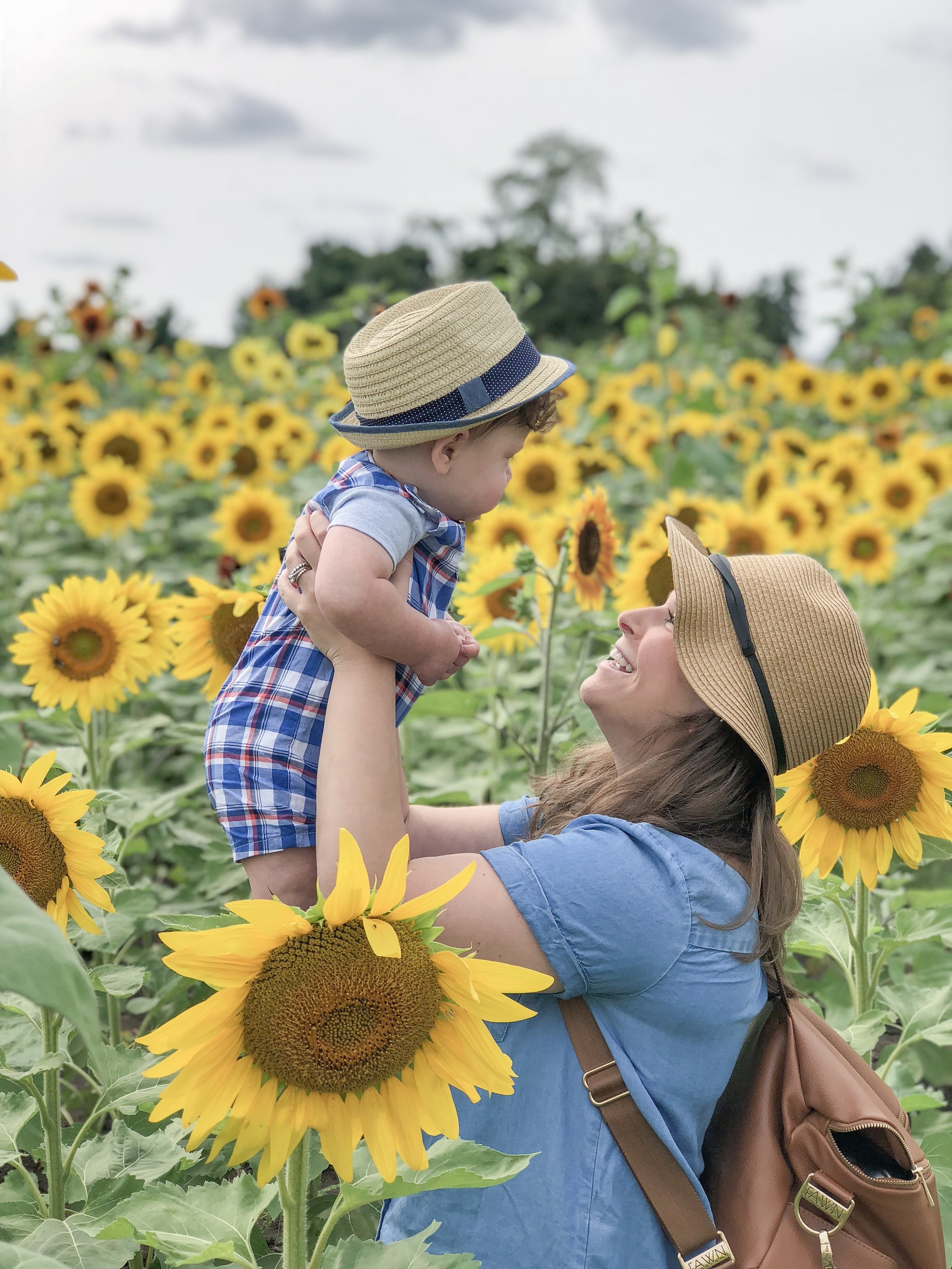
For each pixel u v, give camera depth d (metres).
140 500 6.36
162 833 3.82
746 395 10.93
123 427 7.08
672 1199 1.63
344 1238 2.19
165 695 4.48
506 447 1.92
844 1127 1.69
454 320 1.80
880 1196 1.66
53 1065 1.94
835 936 2.74
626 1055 1.69
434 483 1.88
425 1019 1.38
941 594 6.82
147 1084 2.14
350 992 1.34
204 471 7.61
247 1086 1.37
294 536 1.84
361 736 1.67
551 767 3.57
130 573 6.75
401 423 1.82
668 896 1.65
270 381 10.46
